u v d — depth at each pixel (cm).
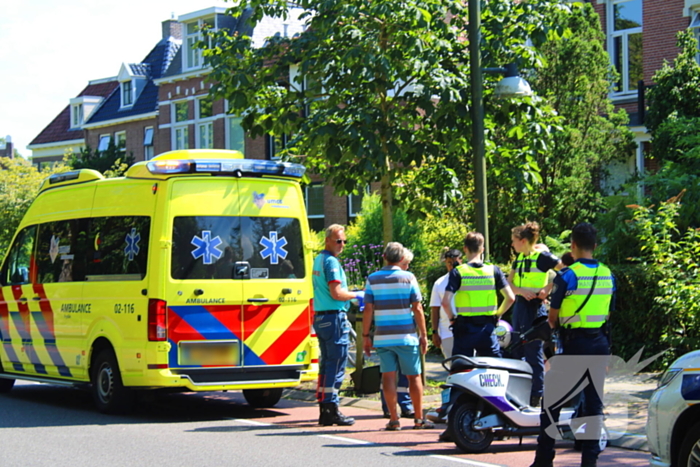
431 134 1230
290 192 1134
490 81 1241
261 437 941
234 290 1066
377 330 964
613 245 1441
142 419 1080
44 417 1098
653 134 1886
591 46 1894
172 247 1045
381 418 1077
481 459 816
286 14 1279
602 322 730
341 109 1136
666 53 2241
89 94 4959
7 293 1327
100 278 1120
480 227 1080
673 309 1247
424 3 1136
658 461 668
